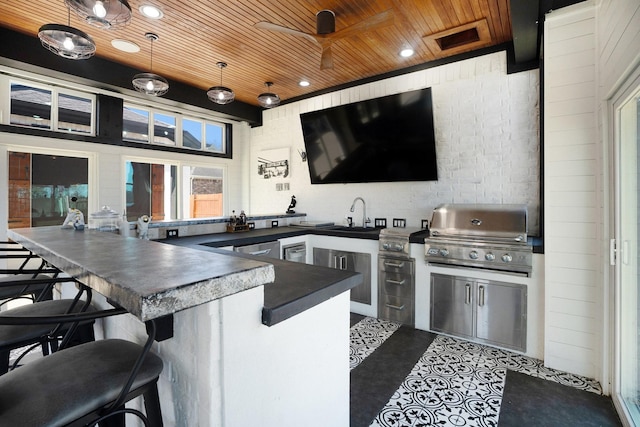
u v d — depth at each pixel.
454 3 2.53
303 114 4.38
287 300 1.03
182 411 0.94
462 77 3.43
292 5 2.56
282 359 1.03
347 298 1.38
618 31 1.73
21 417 0.73
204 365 0.85
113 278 0.74
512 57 3.15
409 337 2.92
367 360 2.50
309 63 3.68
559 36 2.30
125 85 3.71
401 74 3.84
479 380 2.22
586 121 2.21
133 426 1.24
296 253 3.71
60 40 2.17
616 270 1.96
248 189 5.62
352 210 4.24
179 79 4.18
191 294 0.70
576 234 2.27
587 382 2.19
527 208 2.83
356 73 3.98
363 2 2.52
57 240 1.45
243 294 0.89
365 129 3.90
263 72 3.95
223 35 3.03
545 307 2.40
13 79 3.40
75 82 3.51
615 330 1.95
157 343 1.05
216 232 3.56
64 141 3.72
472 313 2.80
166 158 4.70
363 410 1.90
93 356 0.98
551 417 1.84
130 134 4.36
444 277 2.94
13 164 3.43
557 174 2.33
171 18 2.74
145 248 1.20
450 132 3.52
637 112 1.79
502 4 2.54
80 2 1.87
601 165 2.11
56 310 1.43
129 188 4.36
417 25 2.85
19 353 2.44
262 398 0.96
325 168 4.46
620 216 1.93
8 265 3.37
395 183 3.96
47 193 3.66
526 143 3.11
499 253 2.61
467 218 2.84
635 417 1.71
